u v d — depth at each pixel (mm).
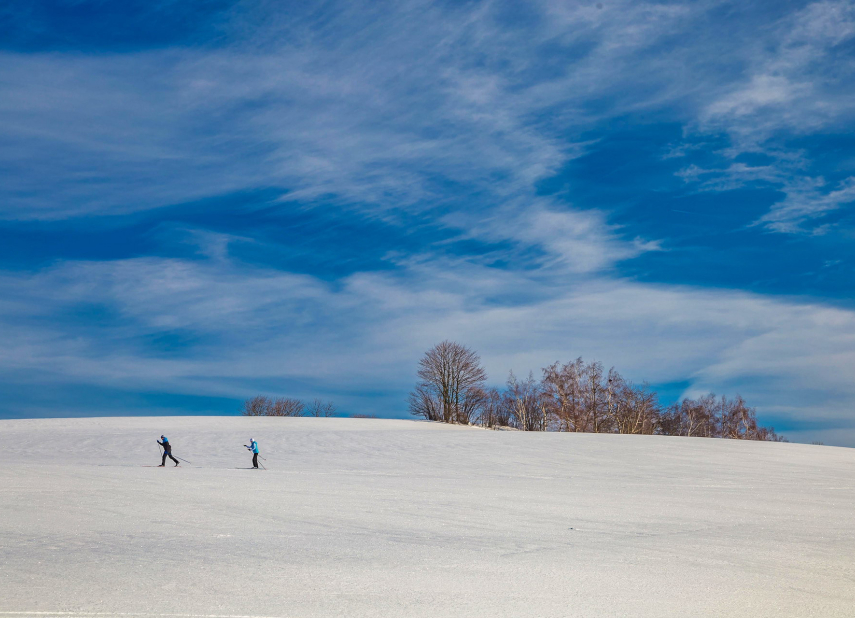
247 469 28125
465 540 11188
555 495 18781
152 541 10508
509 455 38312
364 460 35125
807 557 10008
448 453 39875
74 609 6500
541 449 42531
